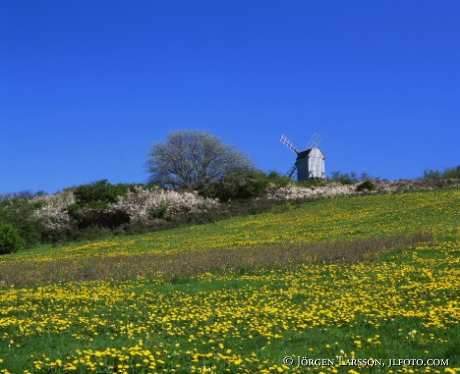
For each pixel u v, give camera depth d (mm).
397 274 21688
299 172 88562
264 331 14023
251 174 64500
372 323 14445
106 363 11344
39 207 56875
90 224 57281
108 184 62781
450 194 49594
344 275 22938
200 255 30672
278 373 10875
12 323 15484
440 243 28094
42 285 24625
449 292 17609
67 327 15164
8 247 42875
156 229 51031
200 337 13859
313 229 39719
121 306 18219
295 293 19562
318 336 13680
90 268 28781
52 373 11008
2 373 10844
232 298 19516
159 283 23812
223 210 56656
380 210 45188
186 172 70812
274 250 30203
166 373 11016
